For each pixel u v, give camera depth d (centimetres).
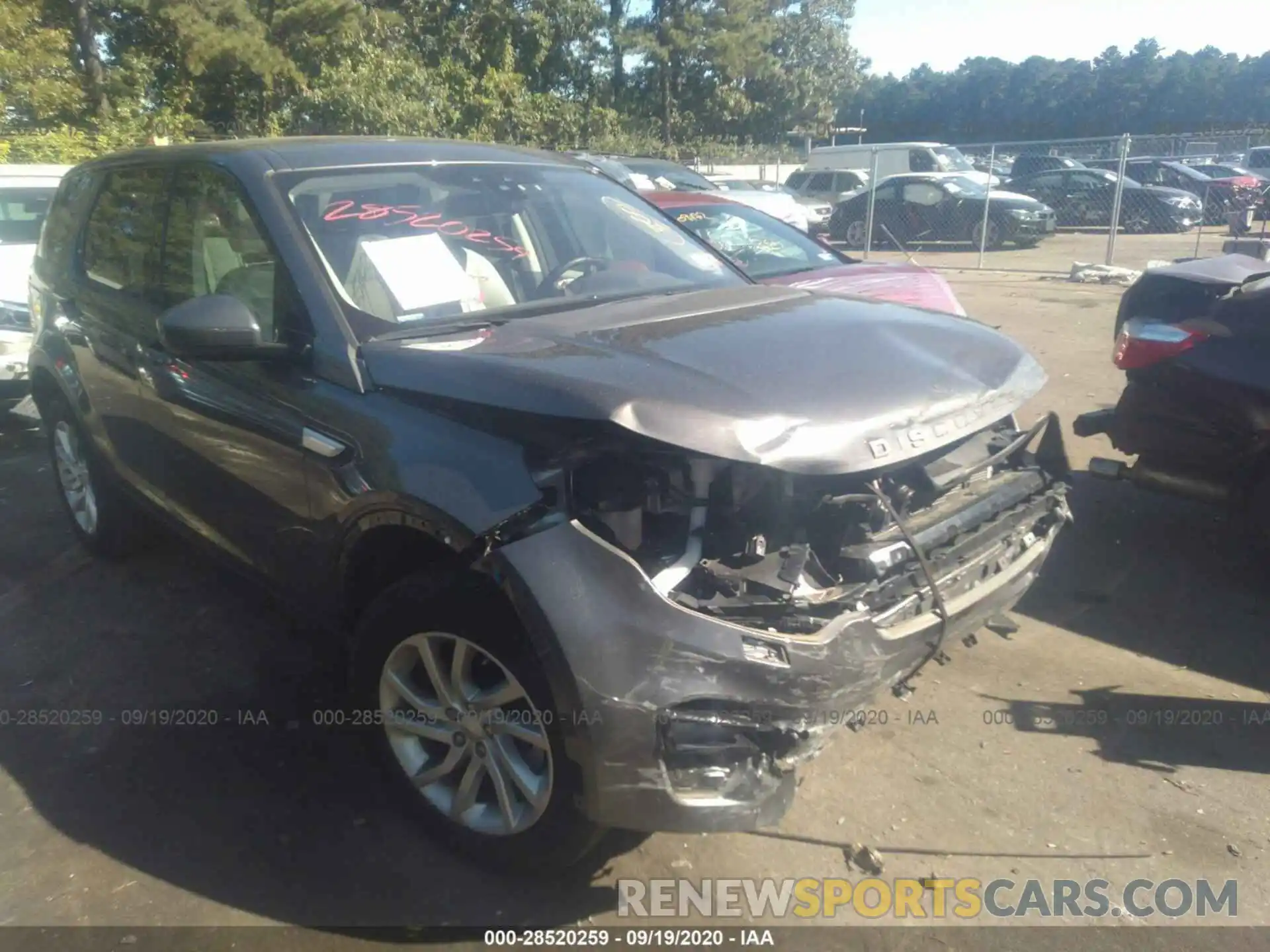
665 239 439
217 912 292
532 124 2744
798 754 269
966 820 328
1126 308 549
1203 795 339
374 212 368
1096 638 443
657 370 280
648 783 257
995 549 322
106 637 449
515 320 339
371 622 305
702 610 260
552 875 305
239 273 363
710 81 4075
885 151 2712
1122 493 613
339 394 314
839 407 278
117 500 497
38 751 367
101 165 491
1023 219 1939
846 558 284
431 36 3359
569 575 254
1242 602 473
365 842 320
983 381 316
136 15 2769
